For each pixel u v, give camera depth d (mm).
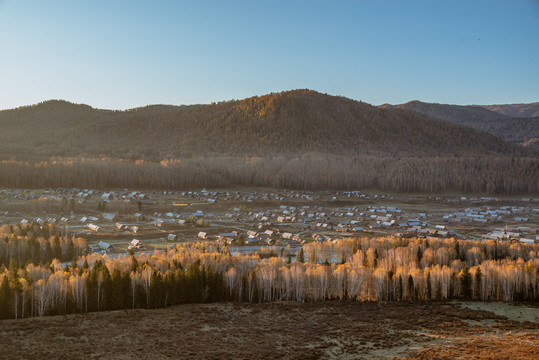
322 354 87625
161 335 92375
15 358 78312
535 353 87812
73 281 104875
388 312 113875
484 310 117500
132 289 110000
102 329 93812
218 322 102312
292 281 123375
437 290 129500
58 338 87938
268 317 107625
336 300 124000
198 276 117750
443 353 88188
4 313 97812
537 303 125188
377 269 129250
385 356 87000
